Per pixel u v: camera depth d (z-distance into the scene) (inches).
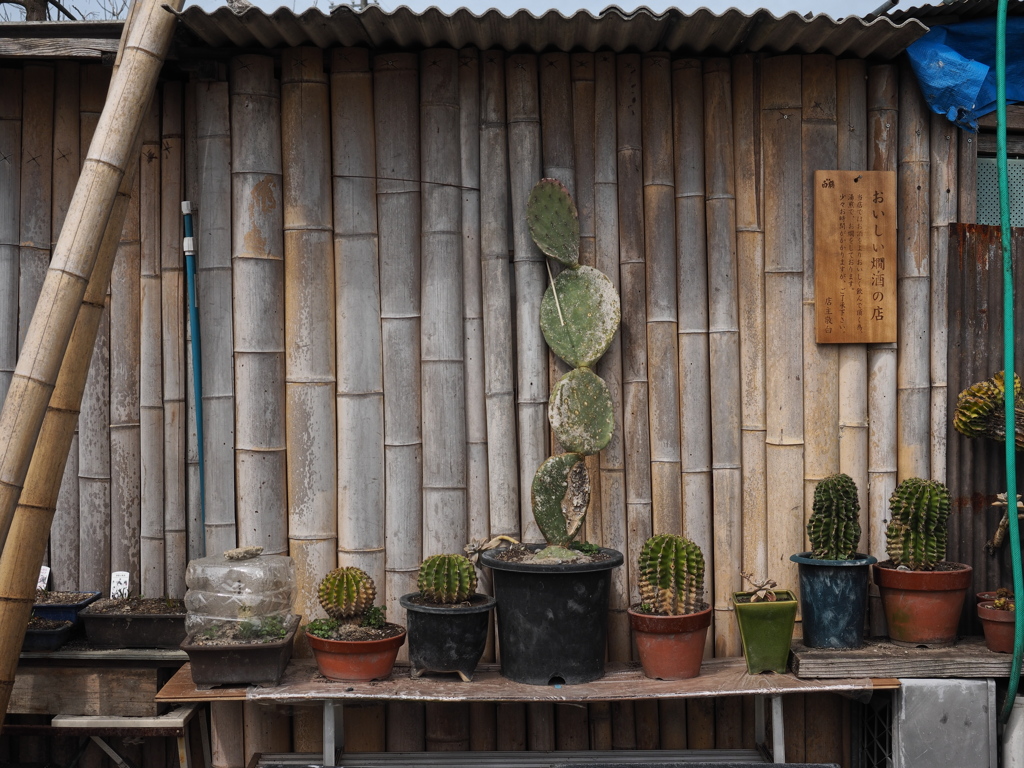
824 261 127.9
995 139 135.9
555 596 112.7
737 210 129.3
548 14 113.4
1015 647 112.3
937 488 118.4
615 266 128.6
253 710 124.1
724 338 128.3
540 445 127.0
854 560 116.7
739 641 128.2
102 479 130.0
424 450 126.5
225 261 125.6
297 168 124.4
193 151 129.3
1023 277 132.3
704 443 128.4
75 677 119.0
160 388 129.4
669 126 128.6
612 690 110.4
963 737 112.6
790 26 117.3
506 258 127.4
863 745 126.2
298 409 124.6
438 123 125.8
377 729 126.7
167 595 128.6
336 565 126.4
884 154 129.8
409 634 115.5
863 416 129.6
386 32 119.3
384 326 126.3
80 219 104.7
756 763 115.1
